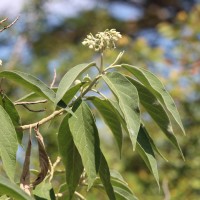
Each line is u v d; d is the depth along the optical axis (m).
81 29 13.14
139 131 2.76
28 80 2.63
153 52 9.63
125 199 3.03
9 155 2.40
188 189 7.89
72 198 3.01
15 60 10.02
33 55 11.30
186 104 8.66
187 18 10.20
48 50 11.88
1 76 2.67
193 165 8.14
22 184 2.66
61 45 12.11
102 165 2.76
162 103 2.87
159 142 8.27
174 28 9.91
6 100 2.84
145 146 2.74
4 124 2.44
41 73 9.95
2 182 1.98
